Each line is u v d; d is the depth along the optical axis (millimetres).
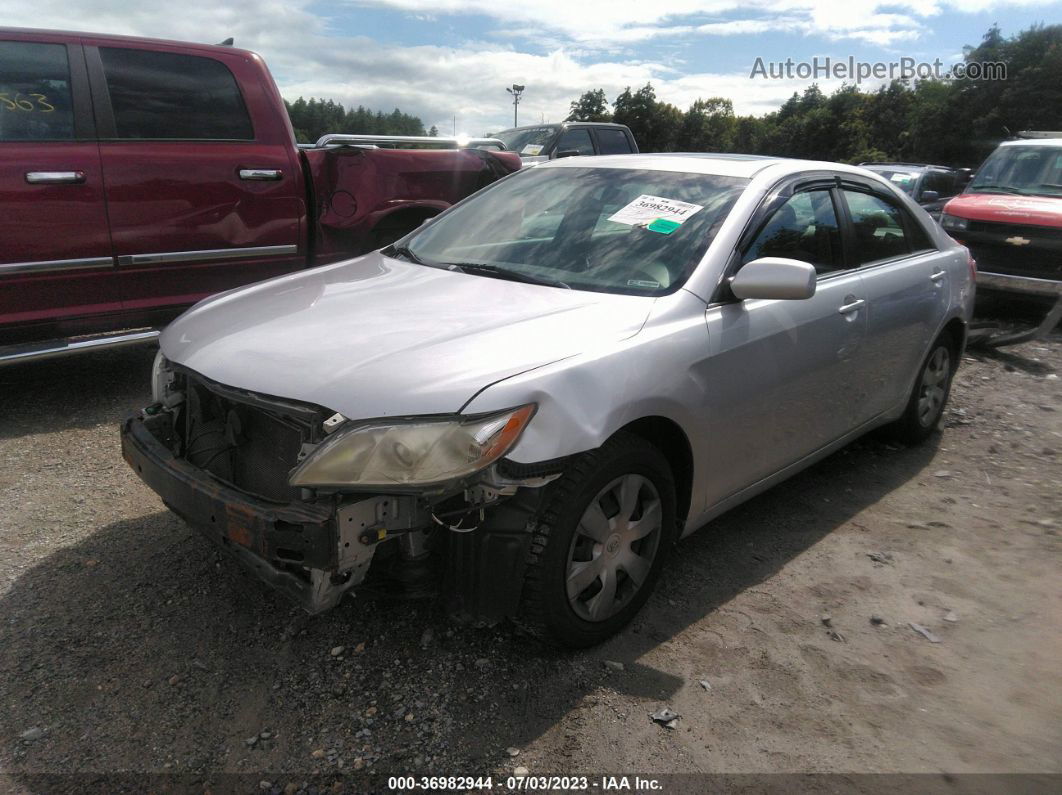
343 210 5980
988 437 5152
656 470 2854
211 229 5336
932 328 4523
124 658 2721
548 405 2426
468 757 2340
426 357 2477
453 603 2568
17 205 4574
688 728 2482
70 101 4793
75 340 4852
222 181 5332
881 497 4207
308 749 2355
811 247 3680
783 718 2545
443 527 2500
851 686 2707
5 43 4617
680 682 2689
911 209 4621
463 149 6711
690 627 3000
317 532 2238
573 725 2477
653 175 3705
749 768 2338
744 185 3477
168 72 5176
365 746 2369
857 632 3010
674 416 2840
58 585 3123
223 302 3275
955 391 6145
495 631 2906
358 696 2568
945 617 3123
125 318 5141
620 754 2369
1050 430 5320
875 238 4203
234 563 3293
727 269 3154
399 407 2307
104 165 4855
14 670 2641
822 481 4391
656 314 2895
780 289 2910
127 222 4977
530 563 2512
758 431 3330
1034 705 2639
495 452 2303
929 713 2592
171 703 2523
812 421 3695
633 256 3232
